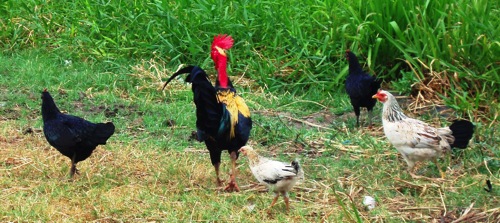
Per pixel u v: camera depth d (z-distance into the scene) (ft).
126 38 26.55
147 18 26.76
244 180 19.80
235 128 18.97
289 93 24.57
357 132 22.17
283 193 18.29
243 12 26.30
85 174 19.66
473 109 22.65
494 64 23.70
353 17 24.88
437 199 18.99
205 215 18.20
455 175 19.98
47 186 19.03
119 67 25.55
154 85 24.57
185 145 21.42
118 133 21.89
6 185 19.15
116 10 27.17
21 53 26.78
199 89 18.79
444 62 23.63
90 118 22.70
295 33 25.52
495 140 21.33
